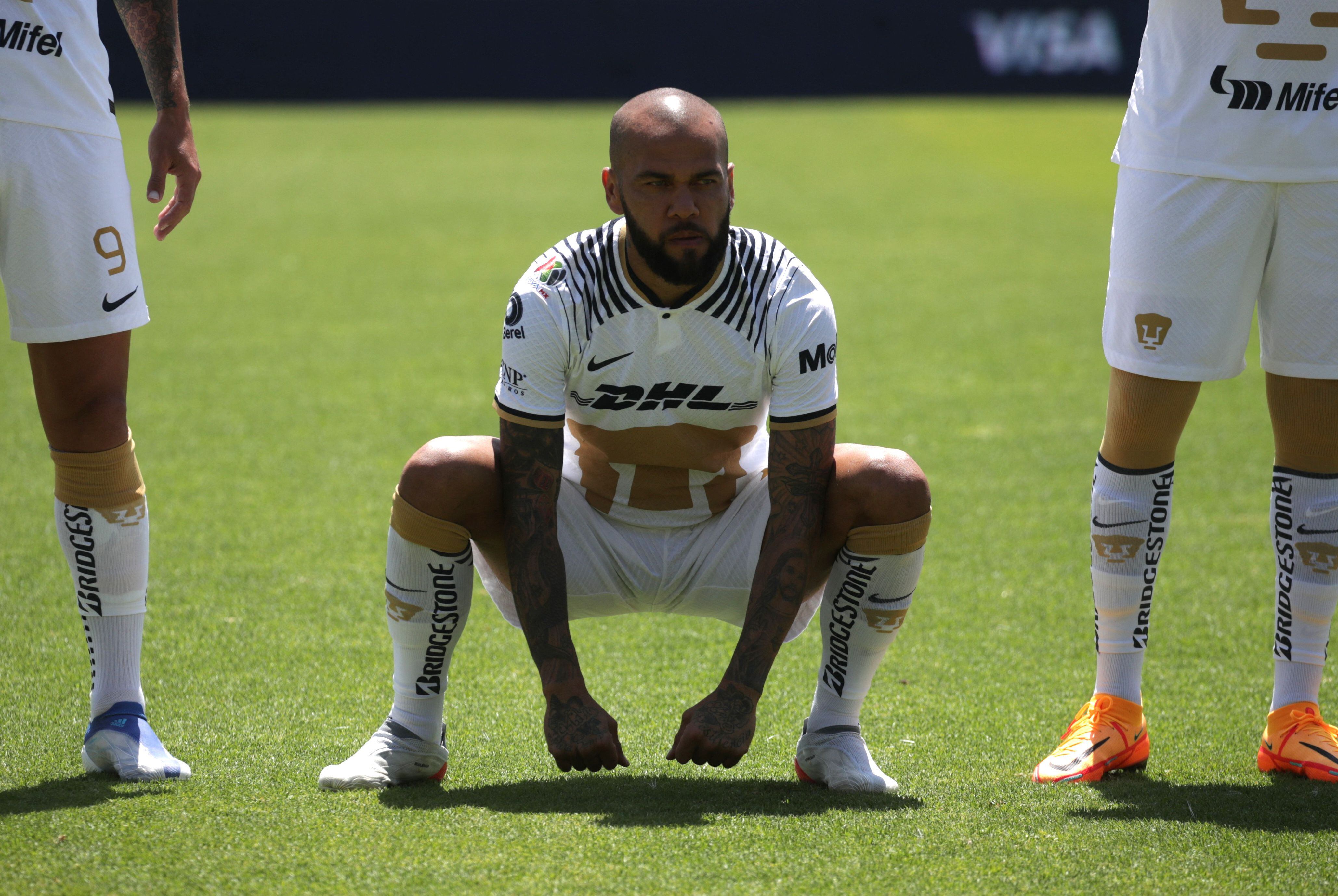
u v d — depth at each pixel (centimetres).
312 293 3206
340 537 1545
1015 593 1384
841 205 4700
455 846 735
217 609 1301
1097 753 915
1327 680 1142
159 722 1017
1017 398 2259
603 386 843
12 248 864
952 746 990
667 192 766
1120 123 7356
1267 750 941
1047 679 1148
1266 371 948
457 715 1050
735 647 1234
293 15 8425
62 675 1114
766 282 822
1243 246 884
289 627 1255
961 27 8806
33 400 2158
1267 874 714
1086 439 2008
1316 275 886
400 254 3753
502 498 838
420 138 6688
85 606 922
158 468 1822
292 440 1980
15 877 688
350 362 2511
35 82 848
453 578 841
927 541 1557
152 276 3409
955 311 3020
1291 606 945
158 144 934
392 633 860
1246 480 1800
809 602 939
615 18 8638
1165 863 727
